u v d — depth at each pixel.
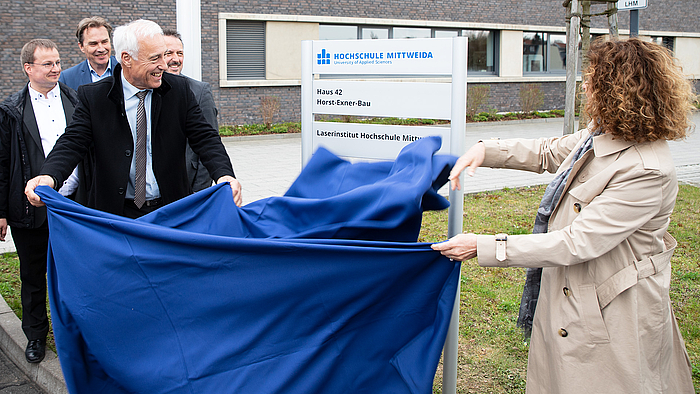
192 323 2.46
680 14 27.31
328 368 2.46
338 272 2.42
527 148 2.74
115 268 2.50
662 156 2.20
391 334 2.53
